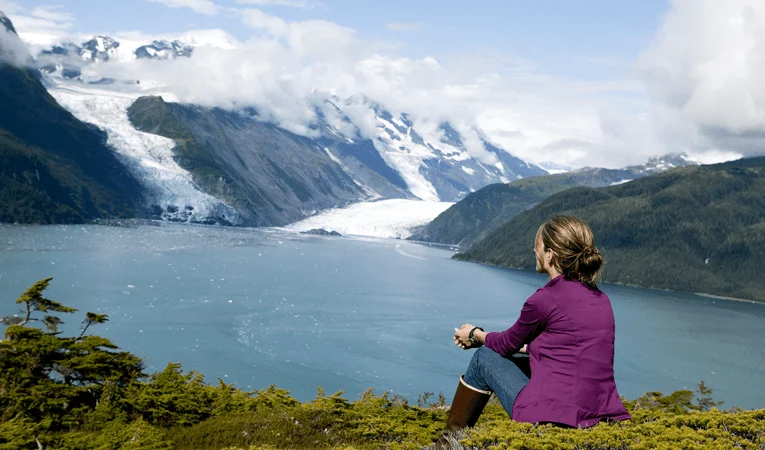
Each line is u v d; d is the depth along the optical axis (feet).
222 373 307.78
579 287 13.85
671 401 63.52
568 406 13.14
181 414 54.03
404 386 313.32
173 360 321.52
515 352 14.48
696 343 508.53
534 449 12.39
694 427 14.98
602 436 12.60
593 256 13.82
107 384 59.52
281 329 415.23
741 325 645.51
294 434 39.11
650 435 13.43
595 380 13.30
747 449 13.62
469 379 15.12
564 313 13.55
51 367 62.18
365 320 476.54
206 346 354.33
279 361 338.54
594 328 13.43
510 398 13.98
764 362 449.06
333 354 363.35
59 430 54.24
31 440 35.09
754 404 340.39
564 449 12.25
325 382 308.40
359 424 38.93
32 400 55.98
